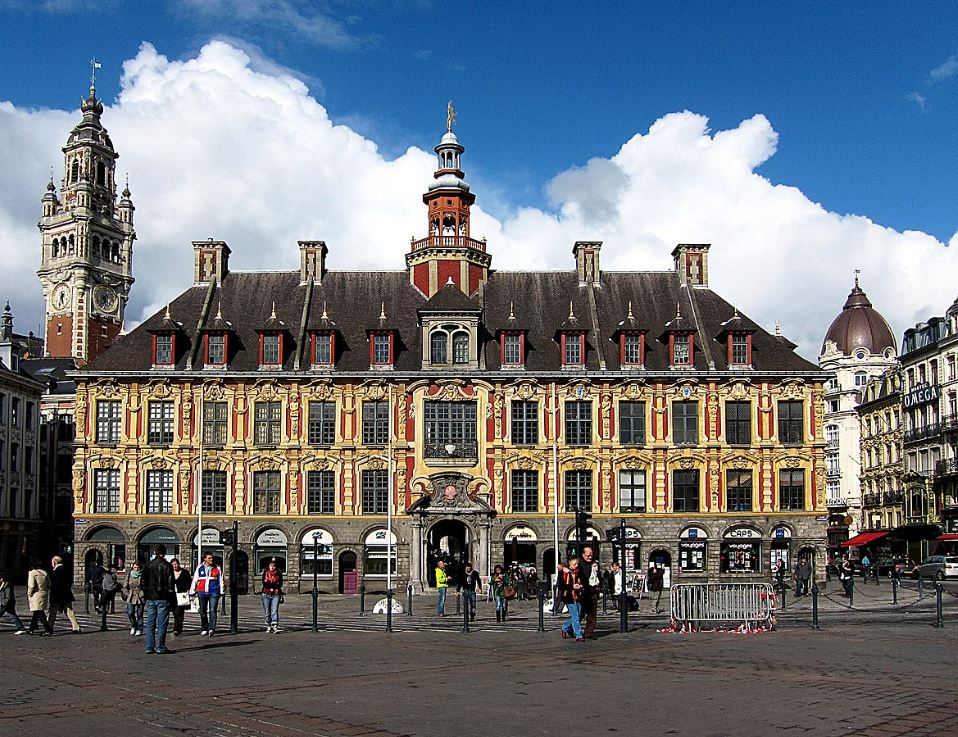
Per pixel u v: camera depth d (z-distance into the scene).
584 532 34.94
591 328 73.69
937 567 74.06
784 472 70.62
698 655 27.25
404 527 69.69
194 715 18.39
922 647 28.88
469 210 79.31
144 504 69.69
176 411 70.31
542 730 17.02
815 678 22.59
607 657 27.05
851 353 128.38
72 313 144.75
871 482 111.62
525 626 38.25
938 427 91.88
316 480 70.25
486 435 70.50
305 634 34.88
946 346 91.44
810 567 56.34
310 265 77.50
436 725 17.45
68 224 146.38
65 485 98.44
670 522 69.75
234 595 34.97
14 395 88.31
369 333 71.75
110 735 16.59
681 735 16.56
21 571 88.94
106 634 34.91
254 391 70.62
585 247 78.00
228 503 69.88
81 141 148.12
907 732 16.62
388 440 70.38
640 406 71.25
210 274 77.06
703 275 77.38
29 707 19.25
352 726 17.36
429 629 36.94
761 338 73.38
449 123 80.69
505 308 76.06
